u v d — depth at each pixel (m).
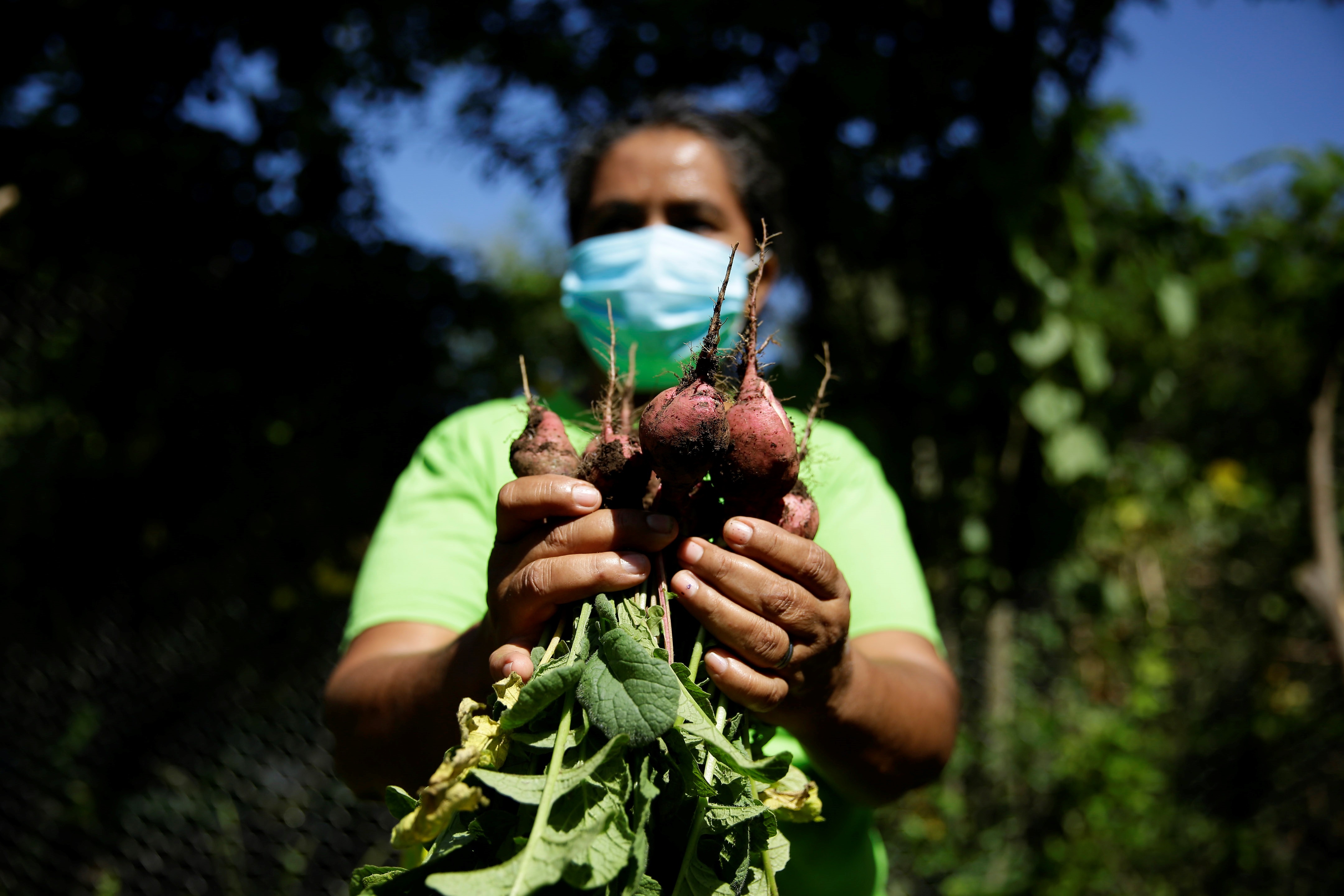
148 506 3.83
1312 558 4.23
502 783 0.95
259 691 3.79
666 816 1.04
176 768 3.71
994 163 3.34
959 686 3.71
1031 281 3.28
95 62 4.15
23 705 3.77
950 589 3.68
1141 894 3.60
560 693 0.96
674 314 1.74
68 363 3.73
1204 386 5.09
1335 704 3.96
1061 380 3.41
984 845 3.58
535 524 1.14
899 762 1.36
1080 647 4.21
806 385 3.34
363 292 3.99
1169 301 3.60
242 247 3.97
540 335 5.30
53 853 3.61
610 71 4.19
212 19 4.25
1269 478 4.70
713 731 1.01
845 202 3.50
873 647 1.54
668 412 1.06
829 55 3.48
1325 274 4.05
